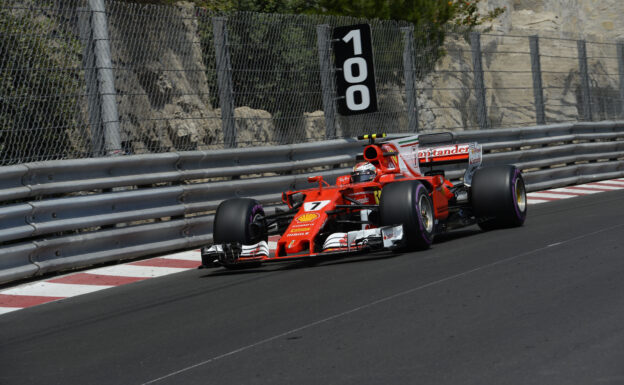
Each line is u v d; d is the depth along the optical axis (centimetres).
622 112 2617
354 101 1762
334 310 773
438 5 2717
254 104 1580
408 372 550
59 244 1188
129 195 1298
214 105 1542
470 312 710
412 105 1938
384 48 1877
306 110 1692
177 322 803
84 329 823
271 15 1619
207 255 1096
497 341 608
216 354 650
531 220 1448
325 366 583
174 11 1479
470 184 1365
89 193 1323
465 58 2138
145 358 662
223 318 796
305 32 1689
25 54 1207
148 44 1420
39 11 1228
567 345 582
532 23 4741
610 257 933
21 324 891
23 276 1130
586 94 2442
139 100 1407
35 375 642
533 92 2250
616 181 2292
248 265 1170
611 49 2625
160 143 1436
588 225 1265
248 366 604
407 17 2509
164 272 1212
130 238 1305
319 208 1104
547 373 524
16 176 1138
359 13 2414
